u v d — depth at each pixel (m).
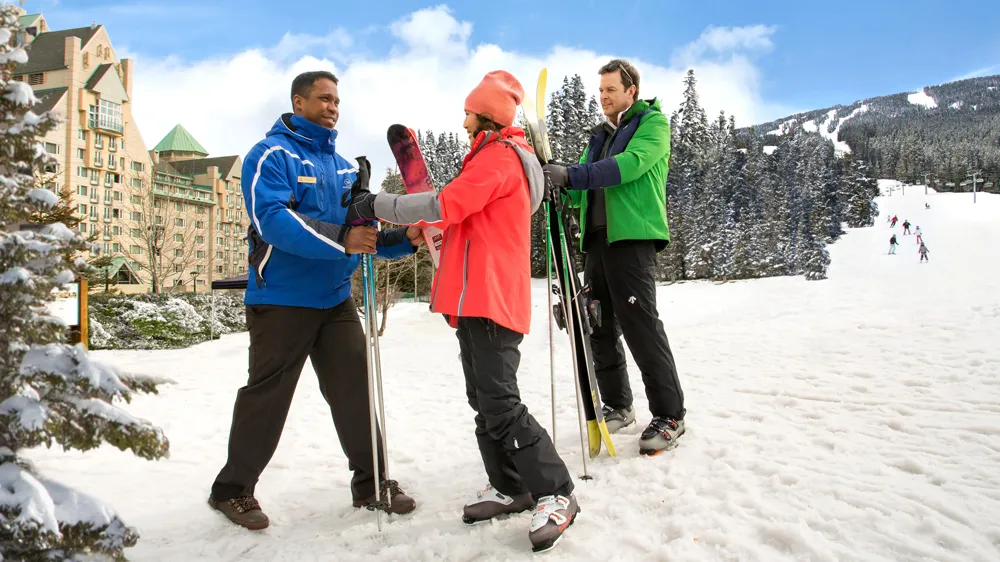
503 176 2.10
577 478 2.71
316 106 2.60
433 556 2.05
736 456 2.81
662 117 3.08
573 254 2.72
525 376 6.27
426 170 2.75
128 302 12.61
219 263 60.22
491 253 2.12
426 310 22.33
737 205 57.00
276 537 2.34
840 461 2.70
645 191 3.01
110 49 49.62
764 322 8.28
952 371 4.36
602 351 3.42
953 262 28.41
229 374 7.61
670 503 2.32
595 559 1.94
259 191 2.36
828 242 44.19
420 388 6.16
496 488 2.39
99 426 1.42
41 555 1.37
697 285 32.22
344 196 2.34
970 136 156.25
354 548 2.19
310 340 2.52
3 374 1.40
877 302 10.34
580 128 48.22
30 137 1.44
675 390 3.04
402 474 3.21
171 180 53.91
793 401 3.86
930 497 2.23
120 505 2.69
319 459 3.53
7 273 1.36
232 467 2.45
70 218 8.09
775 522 2.08
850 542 1.95
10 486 1.33
